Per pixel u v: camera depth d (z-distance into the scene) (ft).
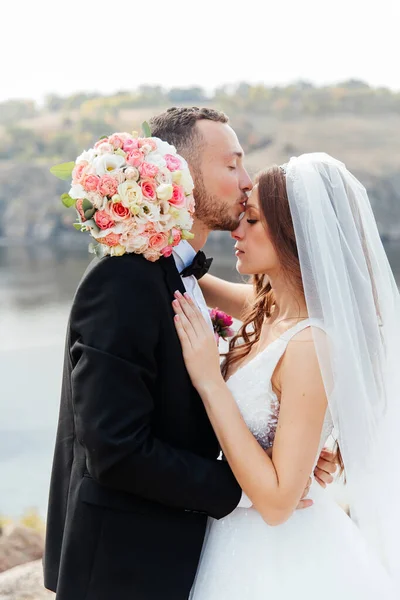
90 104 185.98
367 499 6.80
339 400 6.58
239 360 7.51
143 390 6.29
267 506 6.44
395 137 156.76
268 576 6.67
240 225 7.42
